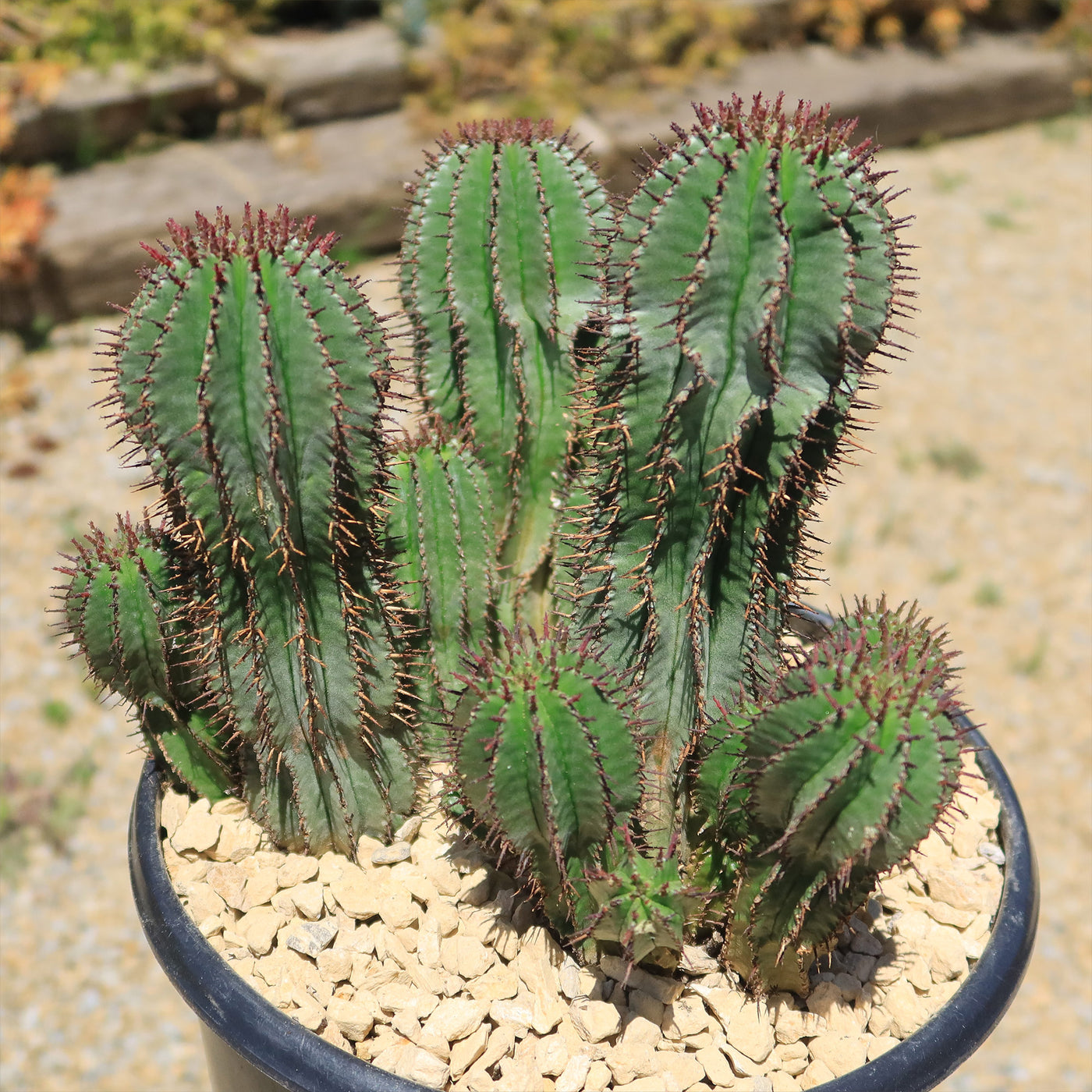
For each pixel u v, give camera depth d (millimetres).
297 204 1466
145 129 1573
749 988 581
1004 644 1166
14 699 1072
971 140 1964
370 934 598
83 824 998
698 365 529
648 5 1795
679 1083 559
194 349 540
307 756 608
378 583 599
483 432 631
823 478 560
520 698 537
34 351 1395
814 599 1174
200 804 633
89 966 914
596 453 571
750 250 524
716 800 576
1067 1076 885
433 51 1685
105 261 1402
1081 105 2039
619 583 571
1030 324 1566
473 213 606
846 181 522
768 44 1951
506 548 644
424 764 642
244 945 592
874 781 519
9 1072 854
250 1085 585
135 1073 858
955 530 1281
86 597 597
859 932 604
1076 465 1365
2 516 1219
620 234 542
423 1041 564
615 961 580
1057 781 1059
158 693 612
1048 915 975
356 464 570
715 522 552
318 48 1646
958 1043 556
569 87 1694
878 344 542
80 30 1568
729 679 577
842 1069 563
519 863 598
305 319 540
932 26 1985
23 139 1495
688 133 537
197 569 599
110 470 1276
